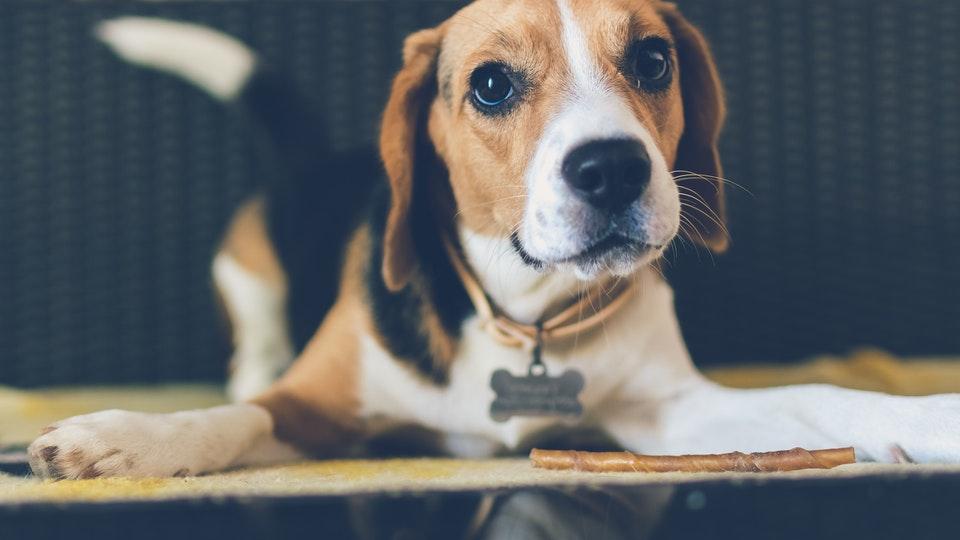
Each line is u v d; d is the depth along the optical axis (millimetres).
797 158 839
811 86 838
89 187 834
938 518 409
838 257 846
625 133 497
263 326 783
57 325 832
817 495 431
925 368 787
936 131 848
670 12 586
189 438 497
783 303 844
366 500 433
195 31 809
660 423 590
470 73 549
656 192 503
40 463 467
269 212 800
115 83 834
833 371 773
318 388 575
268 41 840
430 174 587
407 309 575
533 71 535
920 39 844
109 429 478
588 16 542
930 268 850
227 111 843
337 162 800
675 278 834
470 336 573
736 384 751
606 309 567
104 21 831
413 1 840
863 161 845
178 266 844
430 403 573
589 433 597
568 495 440
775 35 833
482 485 453
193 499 434
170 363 844
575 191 497
